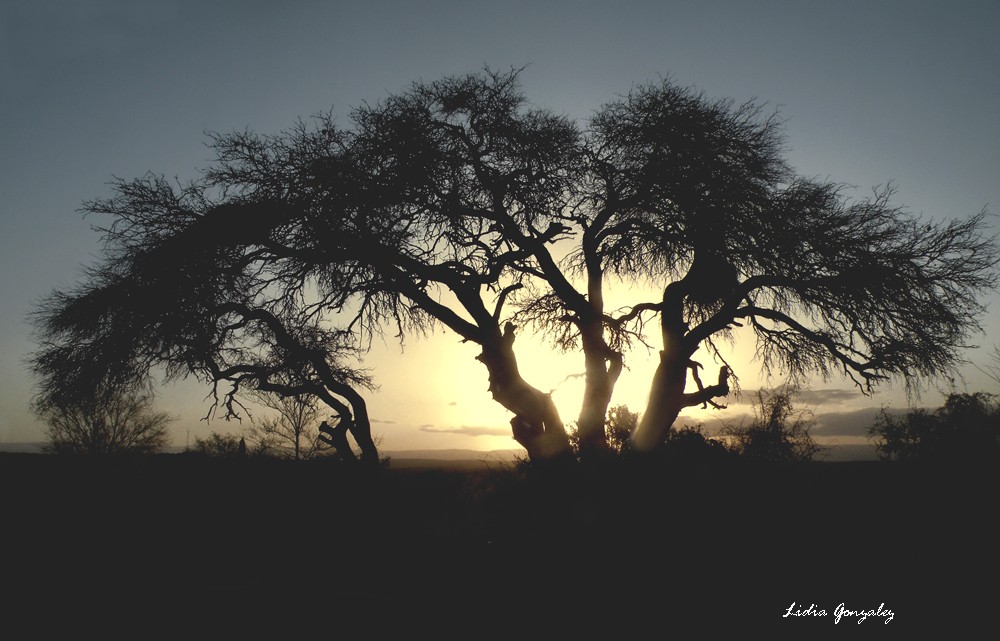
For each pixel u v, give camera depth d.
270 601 14.64
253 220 19.17
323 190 19.23
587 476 18.34
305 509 25.05
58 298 19.91
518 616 13.12
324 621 13.05
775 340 22.00
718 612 12.08
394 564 18.28
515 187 20.83
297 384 22.55
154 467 32.12
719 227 19.48
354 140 20.12
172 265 19.02
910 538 13.29
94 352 19.05
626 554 15.12
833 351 20.17
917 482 14.55
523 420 19.16
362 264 20.12
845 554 13.29
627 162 21.27
